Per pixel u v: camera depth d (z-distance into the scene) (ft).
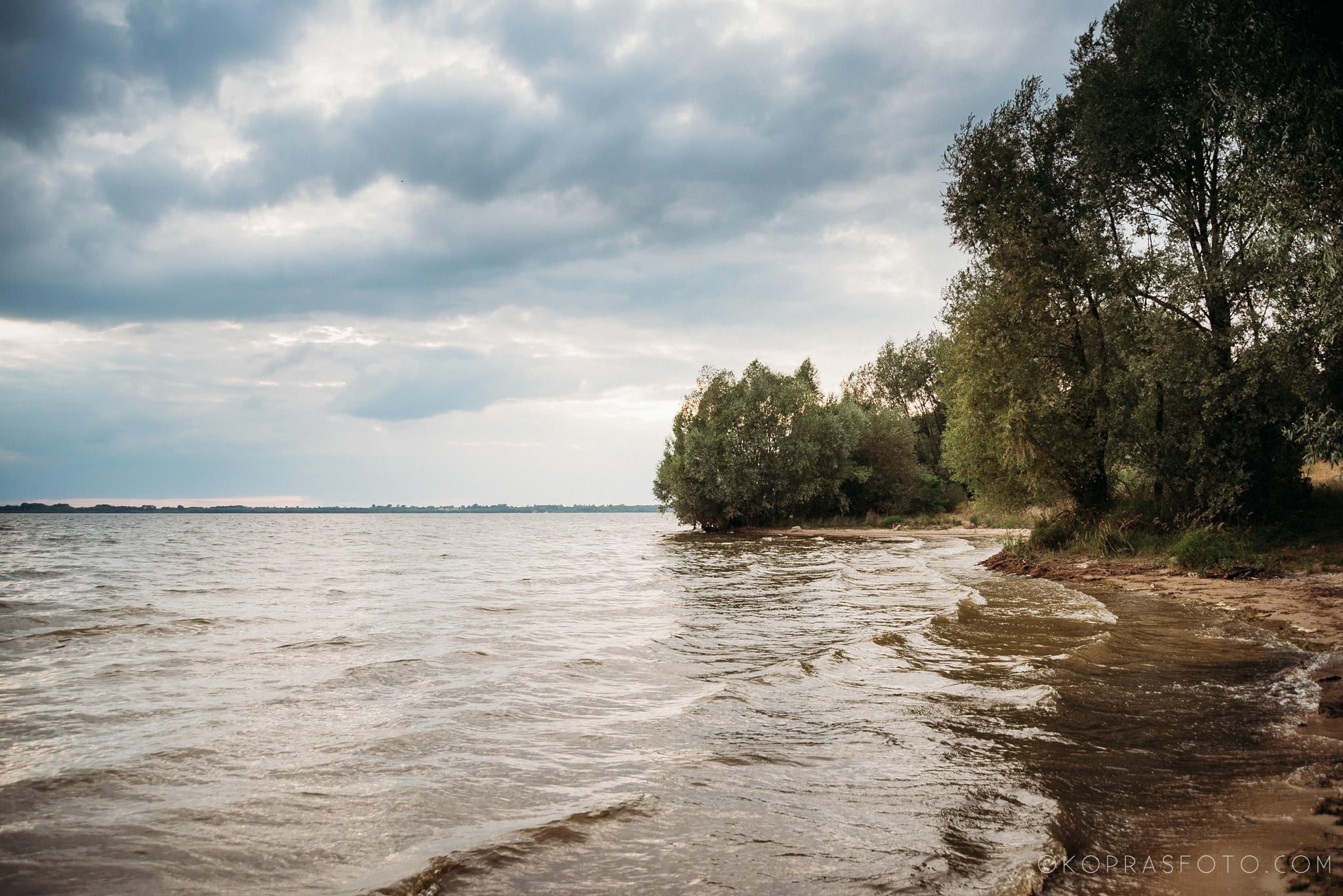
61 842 14.60
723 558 100.01
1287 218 42.34
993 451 75.36
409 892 12.12
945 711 22.90
